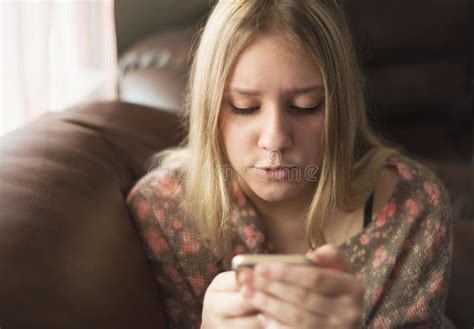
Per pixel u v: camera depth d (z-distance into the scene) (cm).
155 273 83
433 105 184
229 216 79
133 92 124
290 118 68
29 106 127
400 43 179
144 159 94
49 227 63
